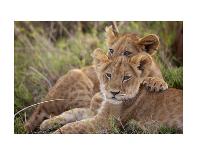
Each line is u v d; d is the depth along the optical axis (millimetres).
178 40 16219
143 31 16531
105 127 11586
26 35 17422
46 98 12766
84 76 12891
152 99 11711
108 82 11523
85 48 16406
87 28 17484
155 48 12188
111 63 11641
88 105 12648
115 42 12328
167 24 16516
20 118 12797
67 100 12672
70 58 16047
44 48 16516
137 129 11703
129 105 11750
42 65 15883
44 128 11992
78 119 12180
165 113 11570
